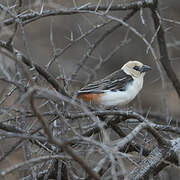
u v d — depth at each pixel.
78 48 19.56
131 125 12.22
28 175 10.16
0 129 10.12
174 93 18.17
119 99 12.48
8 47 9.57
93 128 10.43
